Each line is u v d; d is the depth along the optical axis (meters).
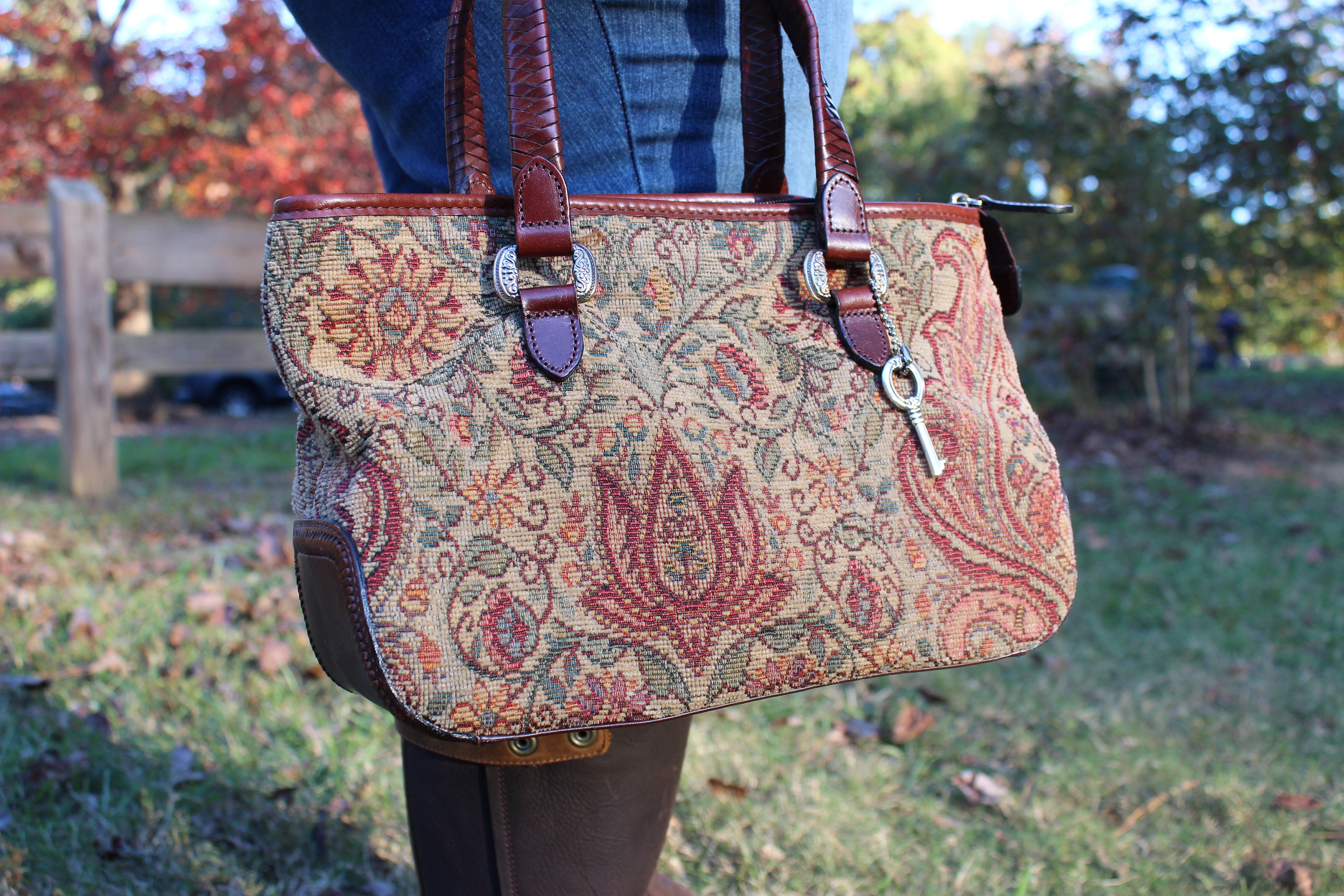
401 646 0.69
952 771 1.80
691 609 0.76
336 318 0.75
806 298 0.87
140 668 2.04
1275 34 5.25
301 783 1.63
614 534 0.75
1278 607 2.71
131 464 5.13
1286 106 5.32
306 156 8.41
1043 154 6.20
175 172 9.14
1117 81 5.93
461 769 0.88
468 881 0.91
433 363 0.76
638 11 0.89
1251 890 1.44
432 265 0.77
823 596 0.80
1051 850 1.54
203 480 4.70
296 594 2.51
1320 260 6.10
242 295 10.91
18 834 1.40
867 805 1.65
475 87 0.84
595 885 0.91
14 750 1.62
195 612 2.35
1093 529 3.76
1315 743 1.88
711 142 0.95
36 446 5.96
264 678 2.03
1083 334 6.55
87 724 1.74
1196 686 2.18
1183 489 4.58
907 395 0.87
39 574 2.59
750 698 0.78
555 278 0.80
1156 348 6.45
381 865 1.45
